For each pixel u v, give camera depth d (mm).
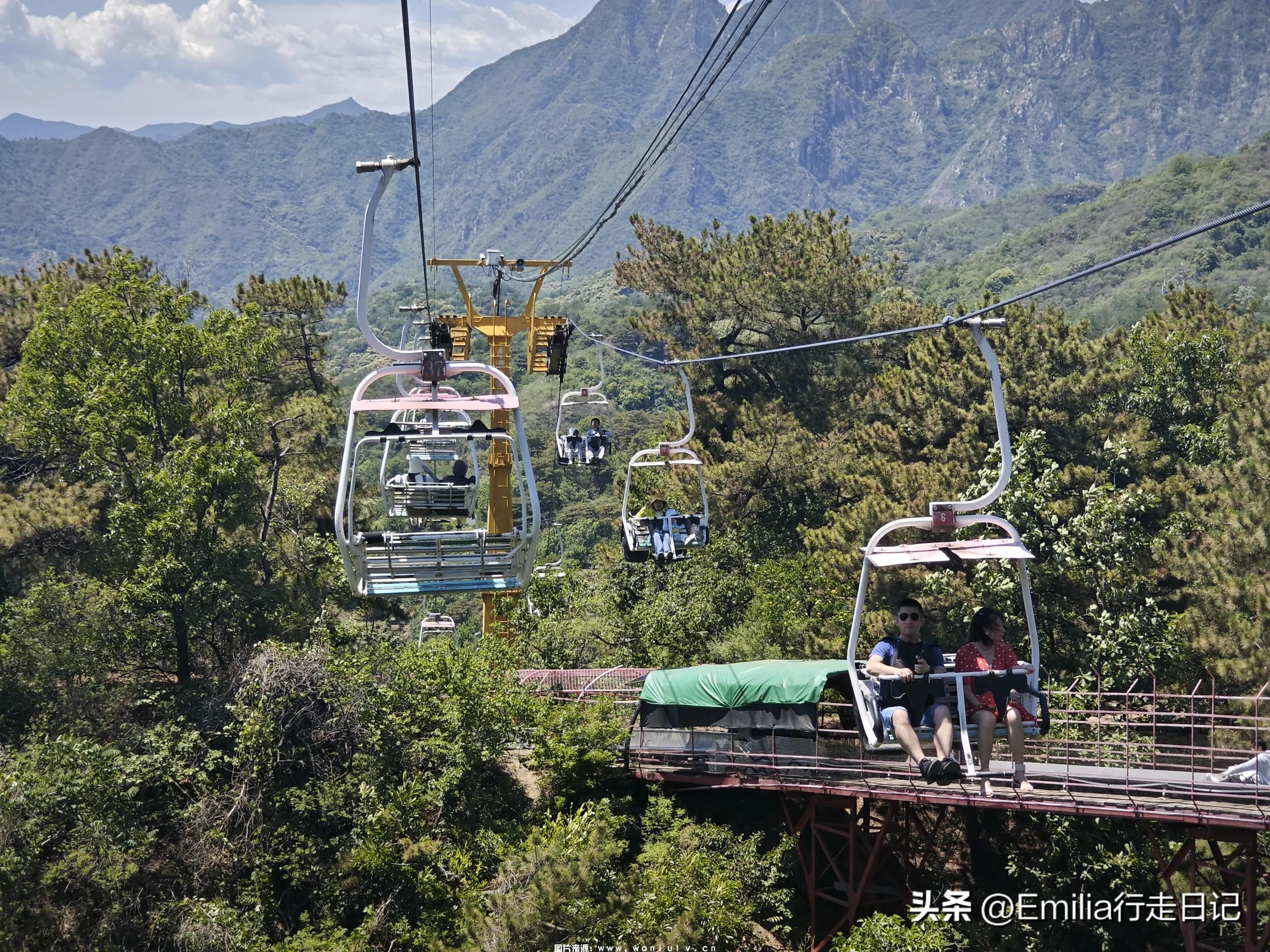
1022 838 25250
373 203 15102
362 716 24875
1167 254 182125
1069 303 179000
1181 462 39875
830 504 45531
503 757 25516
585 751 24031
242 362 32031
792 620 32719
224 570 29172
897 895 23156
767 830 24359
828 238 52625
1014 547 13211
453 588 15688
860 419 52062
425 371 15547
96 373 29406
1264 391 34281
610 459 106625
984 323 13523
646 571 37281
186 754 24484
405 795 22828
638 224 53594
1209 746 23297
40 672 26812
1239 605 28203
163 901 21391
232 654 28938
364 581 15602
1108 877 23406
